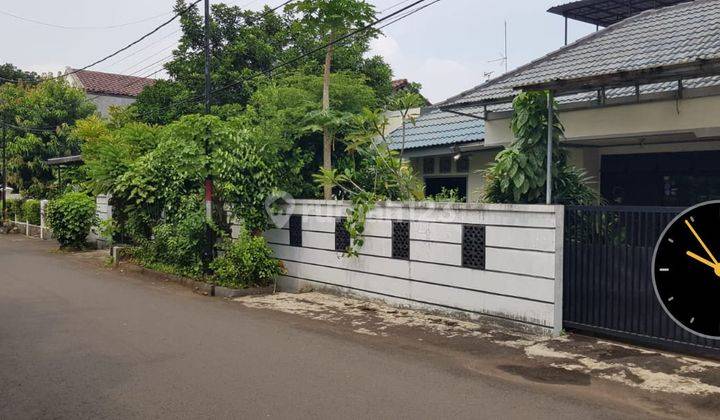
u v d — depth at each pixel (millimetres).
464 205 8039
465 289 8078
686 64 6125
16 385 5562
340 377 5730
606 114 9125
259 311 9031
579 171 9453
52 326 8023
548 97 8172
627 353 6352
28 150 26719
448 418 4680
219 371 5945
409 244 8891
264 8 23250
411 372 5879
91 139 21547
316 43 20859
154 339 7273
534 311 7262
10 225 27141
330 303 9586
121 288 11430
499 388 5379
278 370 5969
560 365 6031
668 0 15062
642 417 4668
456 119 14258
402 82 24078
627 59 9508
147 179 13312
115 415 4801
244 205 11055
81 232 18781
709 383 5395
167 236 13031
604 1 15266
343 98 13430
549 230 7082
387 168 10320
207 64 12641
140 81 38281
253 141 11281
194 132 11031
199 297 10398
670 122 8438
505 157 8953
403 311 8828
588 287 6953
